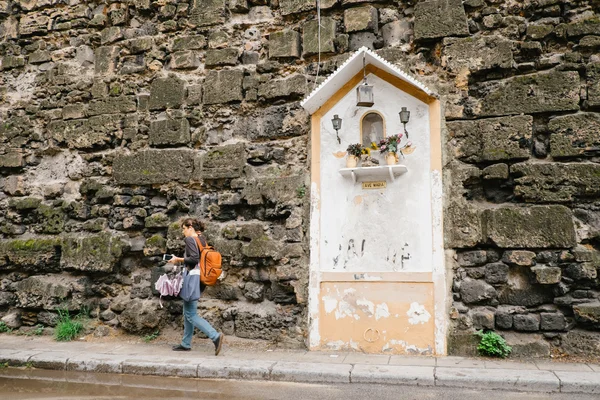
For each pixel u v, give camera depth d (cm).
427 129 667
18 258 820
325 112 711
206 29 802
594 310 596
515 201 647
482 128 660
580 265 605
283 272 699
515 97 655
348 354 648
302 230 703
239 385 561
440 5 695
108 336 757
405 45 714
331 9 752
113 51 848
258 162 745
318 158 705
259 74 766
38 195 854
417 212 657
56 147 855
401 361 609
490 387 536
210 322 730
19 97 895
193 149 781
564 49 657
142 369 609
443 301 637
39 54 889
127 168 798
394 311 652
